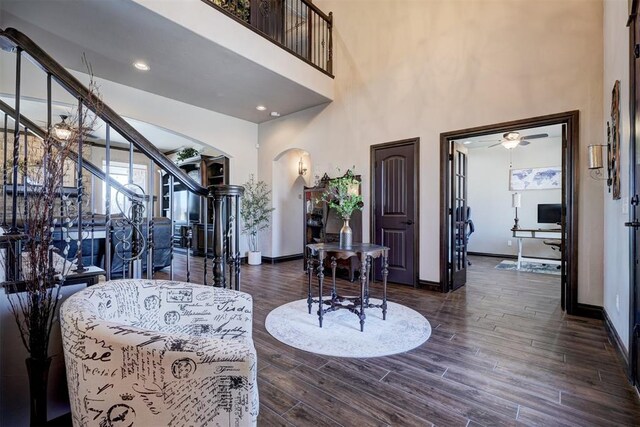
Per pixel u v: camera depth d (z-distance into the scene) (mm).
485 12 3787
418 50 4344
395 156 4562
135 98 4758
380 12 4738
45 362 1265
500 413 1639
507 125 3607
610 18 2738
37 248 1262
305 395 1807
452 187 4184
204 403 877
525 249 7008
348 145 5098
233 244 2143
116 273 3158
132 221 2127
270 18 5047
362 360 2227
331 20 5316
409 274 4418
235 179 6266
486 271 5516
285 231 6699
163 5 3031
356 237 4926
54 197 1335
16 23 3090
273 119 6312
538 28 3430
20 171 1508
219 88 4758
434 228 4188
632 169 1989
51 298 1300
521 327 2844
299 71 4621
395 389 1867
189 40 3436
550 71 3350
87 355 905
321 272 2879
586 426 1540
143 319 1300
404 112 4465
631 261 1977
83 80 4238
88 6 2859
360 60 4969
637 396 1787
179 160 8297
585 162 3143
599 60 3082
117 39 3406
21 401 1404
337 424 1559
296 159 6938
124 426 894
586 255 3123
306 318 3068
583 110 3160
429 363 2184
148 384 879
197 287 1458
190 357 873
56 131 1463
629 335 1985
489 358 2254
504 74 3637
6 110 2055
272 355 2303
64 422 1299
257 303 3574
